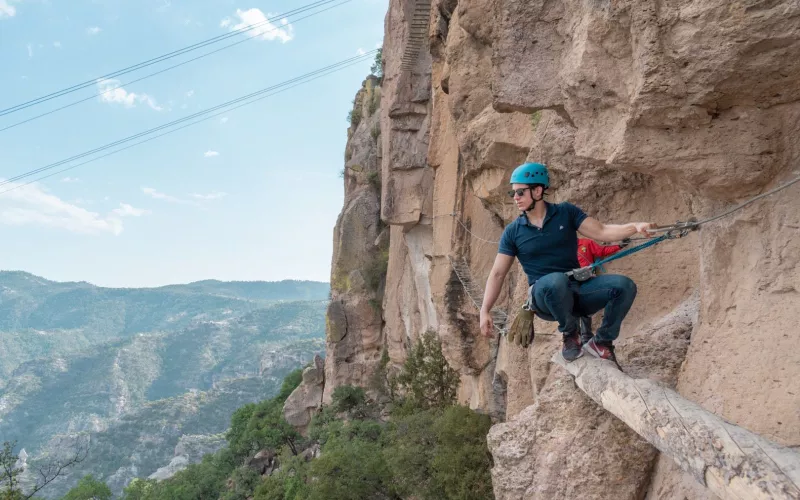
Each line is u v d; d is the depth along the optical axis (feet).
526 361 35.27
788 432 13.44
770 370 14.42
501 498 21.66
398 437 70.08
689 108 14.85
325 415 145.59
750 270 15.70
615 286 15.57
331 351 168.86
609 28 16.69
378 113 188.85
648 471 18.95
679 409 13.91
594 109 18.07
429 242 109.50
